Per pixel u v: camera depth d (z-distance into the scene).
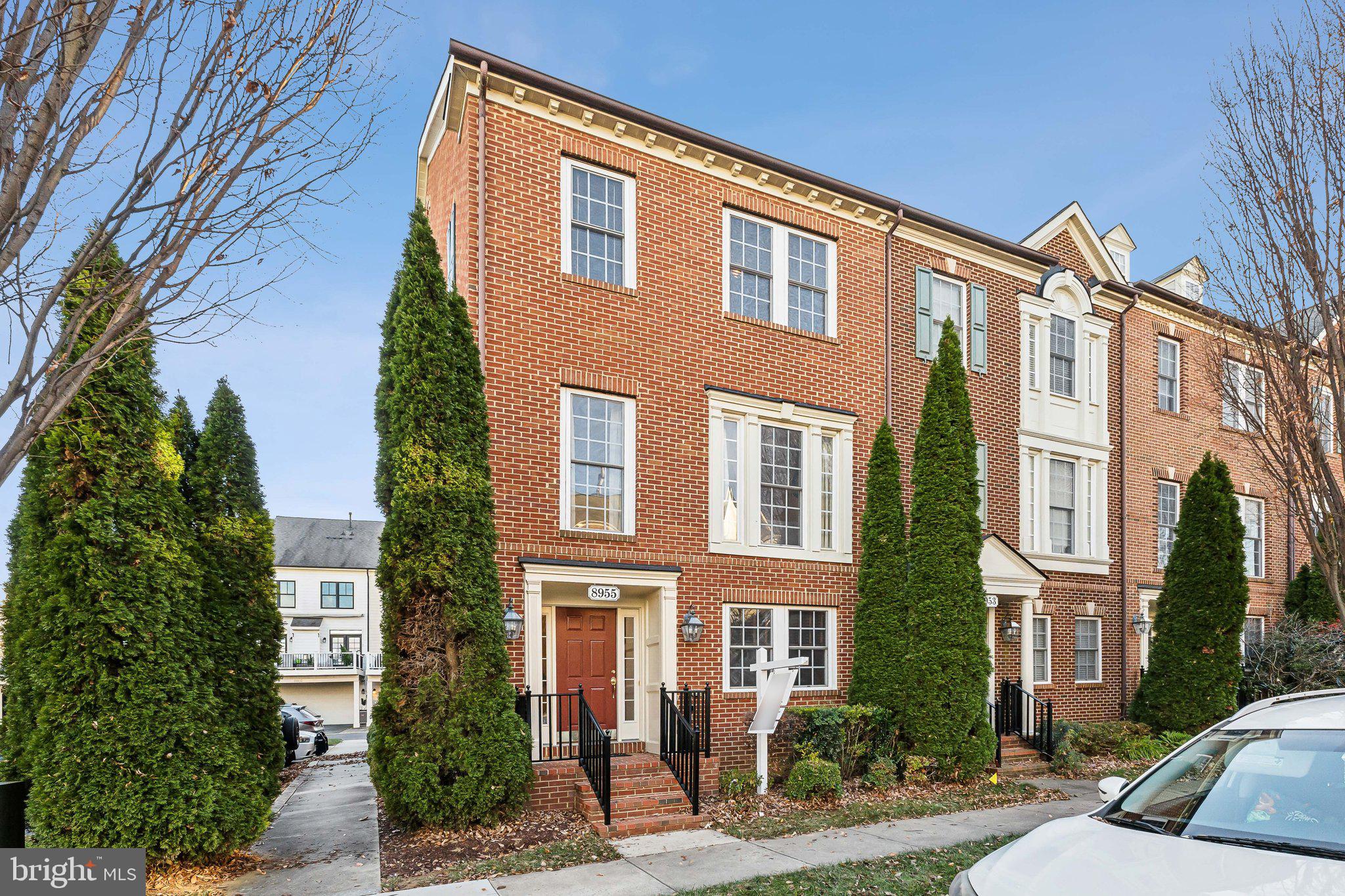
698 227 12.58
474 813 8.71
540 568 10.61
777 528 12.96
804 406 13.22
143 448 7.38
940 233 15.15
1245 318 9.80
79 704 6.70
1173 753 4.72
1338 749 4.12
